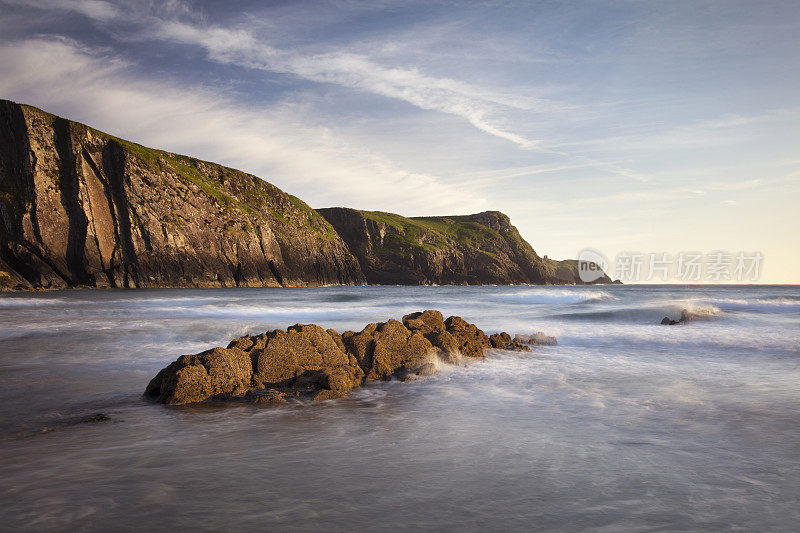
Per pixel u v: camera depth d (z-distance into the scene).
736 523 3.92
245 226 128.88
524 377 10.97
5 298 53.47
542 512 4.13
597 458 5.57
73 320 25.91
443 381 10.78
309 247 154.50
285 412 8.22
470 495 4.52
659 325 21.50
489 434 6.64
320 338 11.31
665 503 4.31
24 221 91.75
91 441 6.46
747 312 26.22
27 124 96.19
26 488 4.73
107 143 106.88
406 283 199.25
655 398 8.72
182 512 4.16
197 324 23.41
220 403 8.94
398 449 6.00
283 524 3.93
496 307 35.31
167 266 106.69
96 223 99.56
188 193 117.88
